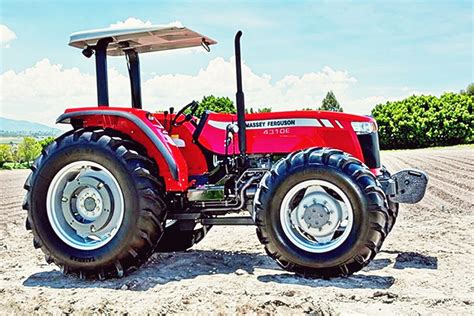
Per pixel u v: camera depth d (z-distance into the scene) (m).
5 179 18.92
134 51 5.89
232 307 3.81
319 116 5.18
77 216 4.89
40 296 4.23
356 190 4.47
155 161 4.90
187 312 3.78
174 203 5.16
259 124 5.26
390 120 36.41
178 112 5.47
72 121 5.27
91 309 3.92
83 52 5.31
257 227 4.72
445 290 4.22
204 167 5.41
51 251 4.82
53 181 4.89
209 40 5.60
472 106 36.25
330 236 4.66
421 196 4.90
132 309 3.87
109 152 4.75
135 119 4.86
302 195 4.77
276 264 5.21
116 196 4.80
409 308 3.76
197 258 5.45
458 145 35.47
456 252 5.54
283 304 3.79
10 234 7.39
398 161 19.92
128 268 4.76
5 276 4.96
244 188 5.08
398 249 5.74
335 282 4.49
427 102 36.53
